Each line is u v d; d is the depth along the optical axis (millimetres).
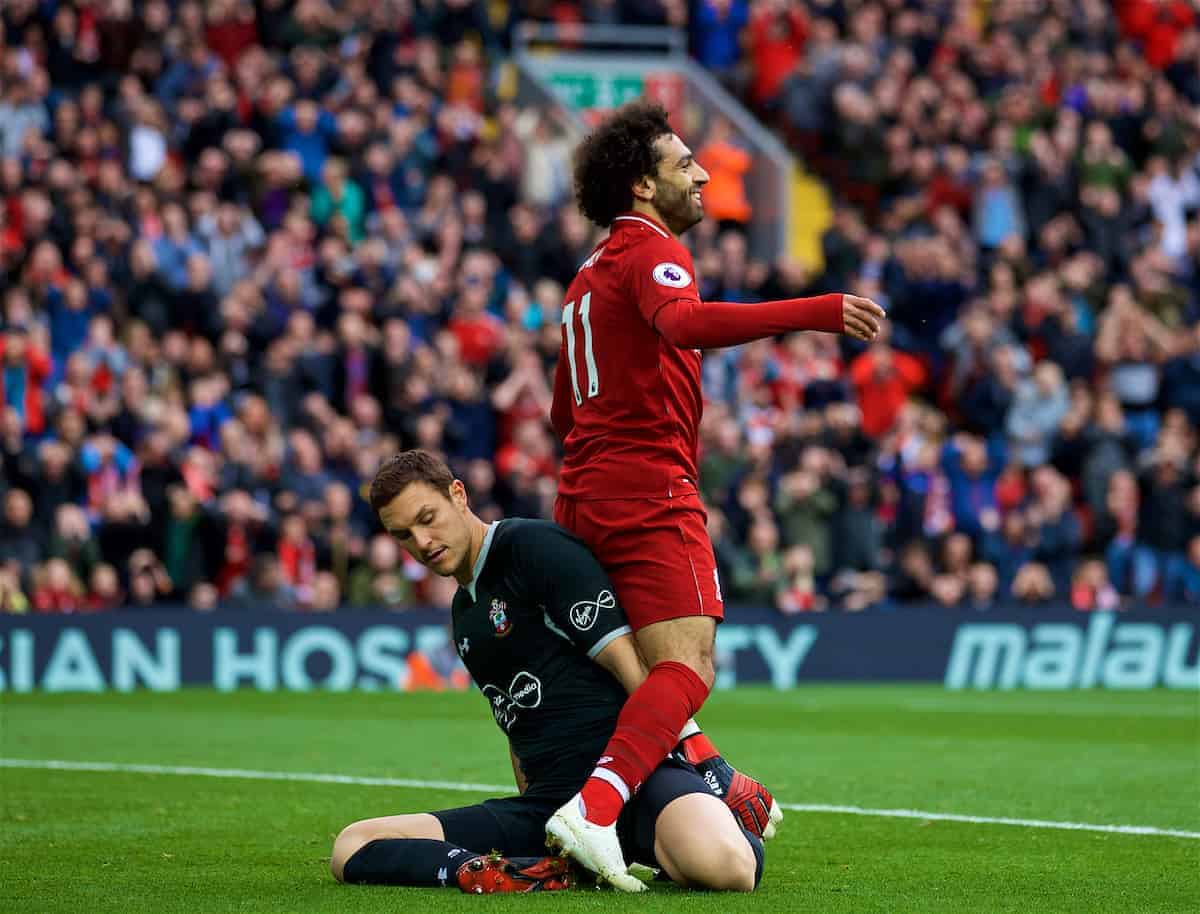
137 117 31734
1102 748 18766
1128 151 40375
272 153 32438
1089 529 32125
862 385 33062
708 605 9742
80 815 13023
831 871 10422
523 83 38469
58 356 28500
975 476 31047
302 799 14086
